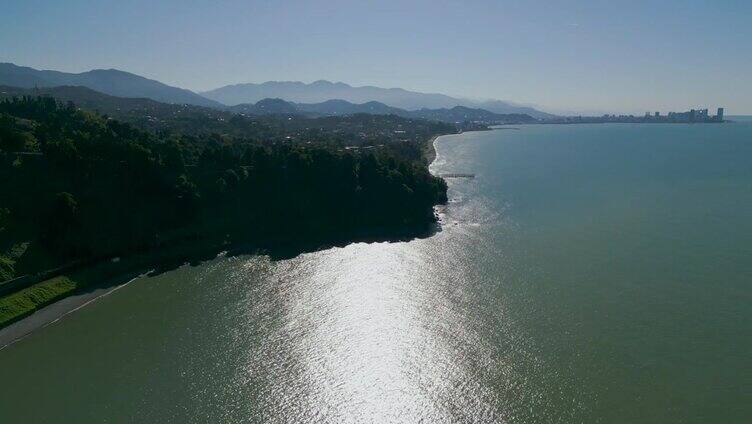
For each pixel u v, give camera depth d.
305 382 95.38
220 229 183.00
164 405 89.44
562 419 82.44
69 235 151.75
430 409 87.06
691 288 125.38
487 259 151.75
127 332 114.88
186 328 116.19
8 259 137.38
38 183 159.62
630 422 80.81
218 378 96.88
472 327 111.00
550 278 134.50
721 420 80.19
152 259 159.62
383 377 95.94
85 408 88.88
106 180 173.25
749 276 131.62
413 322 114.88
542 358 98.25
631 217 192.25
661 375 91.50
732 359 95.25
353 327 114.31
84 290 138.50
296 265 156.50
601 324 109.38
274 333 113.06
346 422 85.19
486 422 83.12
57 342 111.12
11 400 91.38
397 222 198.12
